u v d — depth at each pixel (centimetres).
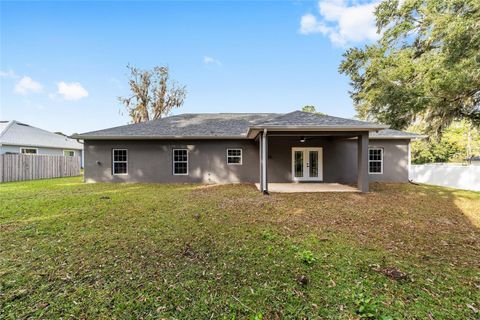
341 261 354
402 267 337
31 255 366
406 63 1421
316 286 288
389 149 1332
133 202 748
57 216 579
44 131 2248
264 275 312
